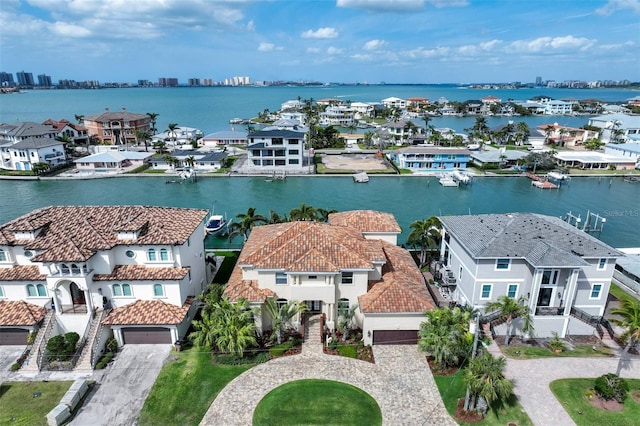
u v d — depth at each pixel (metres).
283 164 125.12
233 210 90.38
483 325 39.00
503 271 39.28
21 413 29.94
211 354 36.19
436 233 52.28
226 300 35.97
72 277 36.06
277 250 38.75
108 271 37.78
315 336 38.06
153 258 38.94
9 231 38.72
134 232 37.97
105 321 36.72
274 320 36.44
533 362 35.09
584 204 95.94
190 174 112.19
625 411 29.77
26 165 118.94
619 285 49.53
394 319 36.44
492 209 92.12
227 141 155.50
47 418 28.52
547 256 37.00
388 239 48.09
